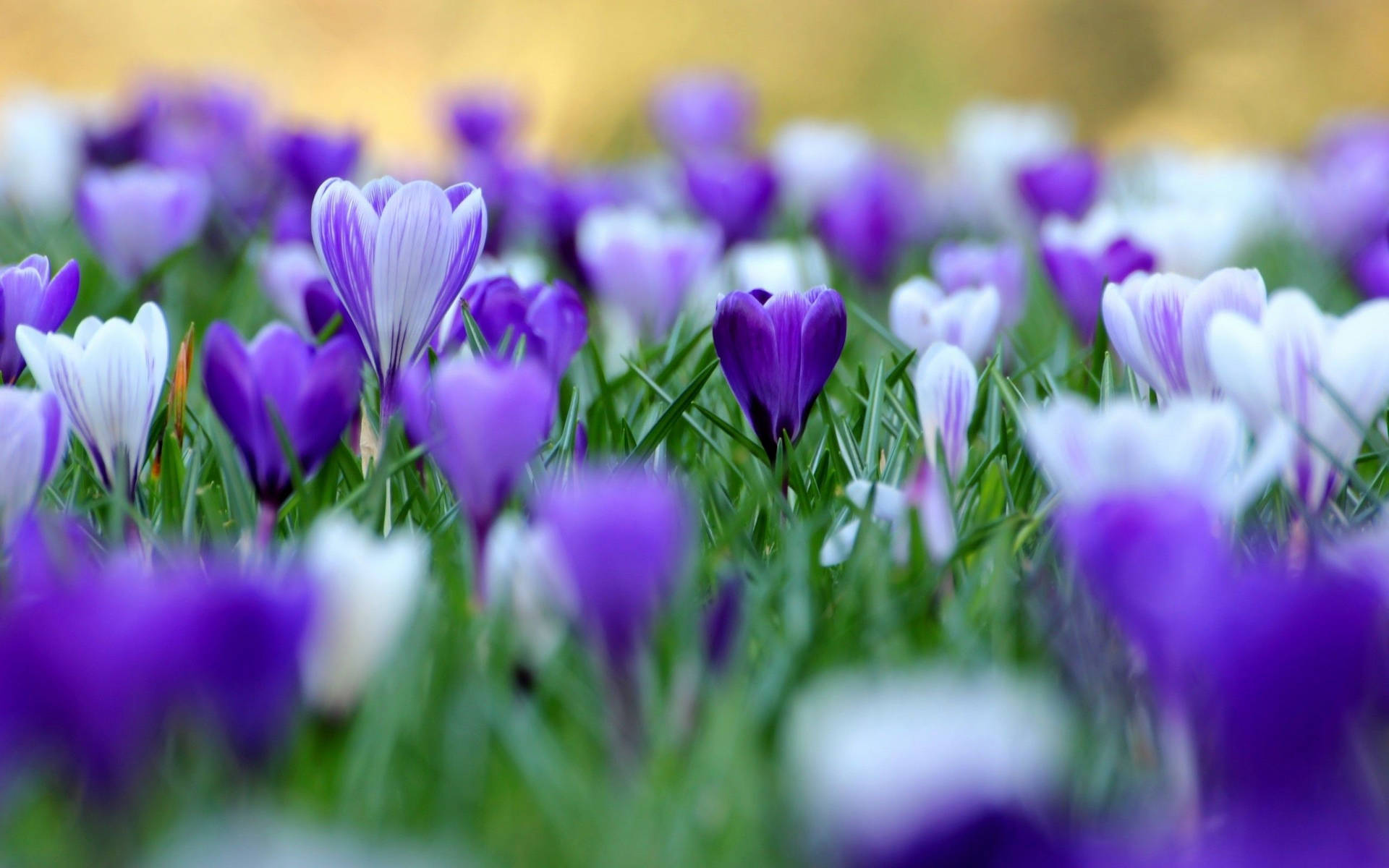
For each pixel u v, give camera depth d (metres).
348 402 1.30
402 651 1.22
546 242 2.00
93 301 1.66
